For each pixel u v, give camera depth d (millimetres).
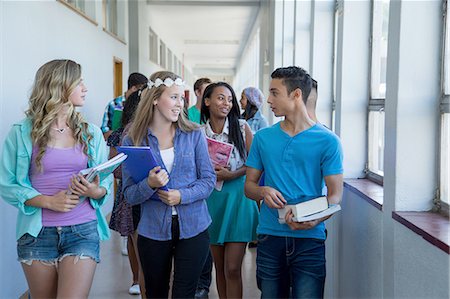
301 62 5719
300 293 2246
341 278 3242
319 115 4461
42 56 4527
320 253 2275
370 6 3303
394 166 2260
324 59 4457
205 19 15461
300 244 2260
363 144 3346
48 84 2242
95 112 6898
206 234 2432
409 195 2240
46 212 2238
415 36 2211
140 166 2262
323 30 4457
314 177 2266
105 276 4402
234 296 3012
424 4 2205
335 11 4426
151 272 2395
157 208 2346
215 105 3029
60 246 2250
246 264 4703
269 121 8602
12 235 3738
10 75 3709
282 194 2271
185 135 2408
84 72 6258
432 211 2229
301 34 5703
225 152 2965
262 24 11242
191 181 2391
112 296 3922
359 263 2830
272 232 2307
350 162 3354
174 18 15367
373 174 3205
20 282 3908
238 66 30031
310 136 2252
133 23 11055
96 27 6980
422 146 2232
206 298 3762
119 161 2211
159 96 2342
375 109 3162
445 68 2184
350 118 3344
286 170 2273
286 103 2256
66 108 2273
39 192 2248
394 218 2219
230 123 3062
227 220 2955
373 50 3271
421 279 1938
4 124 3572
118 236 5918
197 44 22688
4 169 2252
